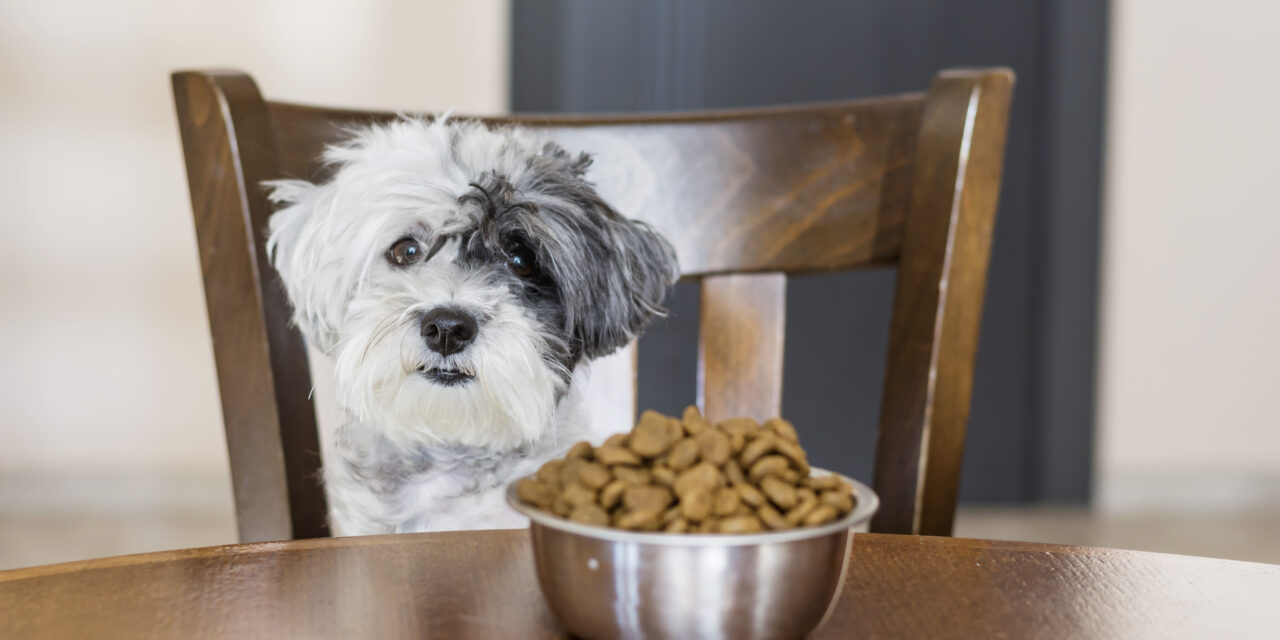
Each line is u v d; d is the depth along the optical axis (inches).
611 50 175.0
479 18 177.9
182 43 177.2
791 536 30.5
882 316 180.1
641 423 33.8
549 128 71.6
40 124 176.9
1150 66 188.1
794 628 31.3
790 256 65.0
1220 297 193.0
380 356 67.0
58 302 180.1
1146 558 39.8
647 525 31.0
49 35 175.2
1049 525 182.5
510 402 67.3
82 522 173.8
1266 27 188.5
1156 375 193.6
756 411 64.6
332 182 73.5
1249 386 194.7
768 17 175.5
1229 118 190.2
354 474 69.6
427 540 41.4
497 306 69.1
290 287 73.2
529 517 32.4
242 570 37.9
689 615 30.6
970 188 57.4
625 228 71.7
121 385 181.9
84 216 179.2
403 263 73.0
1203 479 196.1
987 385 186.7
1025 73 180.5
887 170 64.2
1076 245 184.2
